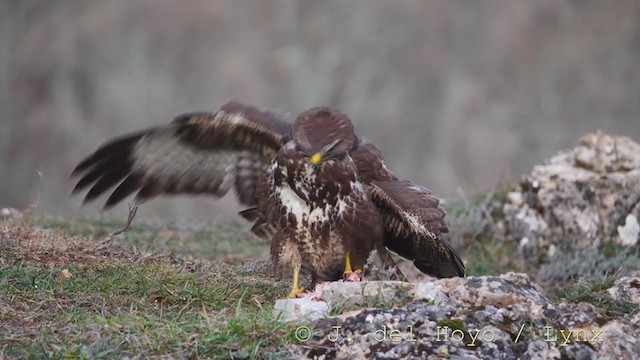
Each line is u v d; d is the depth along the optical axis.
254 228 11.92
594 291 11.23
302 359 9.09
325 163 10.67
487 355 9.13
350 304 9.84
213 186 12.01
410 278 13.61
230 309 10.45
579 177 14.72
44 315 9.95
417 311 9.45
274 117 11.46
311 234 10.88
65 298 10.35
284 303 9.82
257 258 13.92
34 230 12.49
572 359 9.23
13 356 9.09
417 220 10.91
